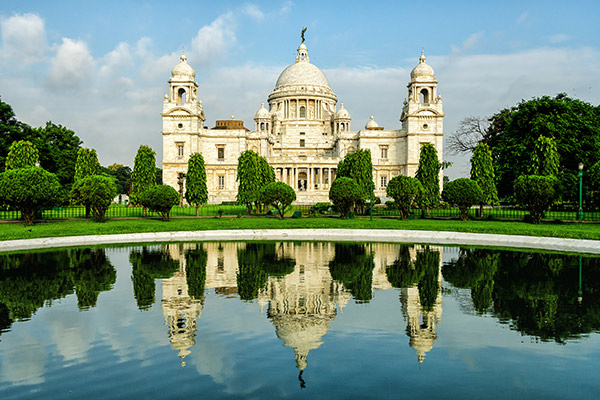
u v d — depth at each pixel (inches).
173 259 1056.8
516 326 553.9
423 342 500.7
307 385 397.4
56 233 1382.9
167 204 1905.8
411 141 3757.4
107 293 723.4
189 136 3801.7
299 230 1679.4
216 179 3986.2
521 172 2427.4
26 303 663.1
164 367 438.0
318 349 481.4
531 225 1694.1
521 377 411.5
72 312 618.8
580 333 526.9
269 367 437.1
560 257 1085.1
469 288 754.8
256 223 1782.7
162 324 567.5
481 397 373.4
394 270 917.2
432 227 1635.1
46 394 382.9
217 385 398.9
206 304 659.4
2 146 2583.7
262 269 928.3
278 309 633.0
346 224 1771.7
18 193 1619.1
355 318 590.6
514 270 915.4
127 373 425.4
